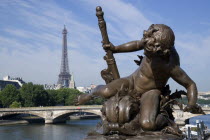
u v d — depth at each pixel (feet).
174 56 17.61
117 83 18.45
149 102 16.92
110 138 15.80
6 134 147.54
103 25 19.56
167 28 16.22
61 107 215.72
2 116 218.79
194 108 17.62
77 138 129.39
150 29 16.20
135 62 19.84
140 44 18.97
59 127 182.19
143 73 18.40
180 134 16.52
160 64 17.30
